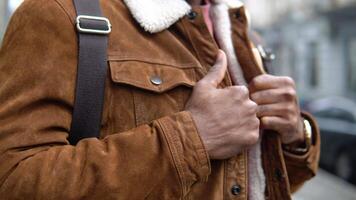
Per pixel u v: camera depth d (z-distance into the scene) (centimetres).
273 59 157
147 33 118
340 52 1891
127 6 118
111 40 112
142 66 112
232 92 111
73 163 99
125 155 101
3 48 112
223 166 116
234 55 130
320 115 1001
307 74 2158
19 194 96
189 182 102
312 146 142
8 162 99
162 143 102
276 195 128
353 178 812
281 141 132
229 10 136
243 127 109
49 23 108
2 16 533
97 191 97
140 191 99
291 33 2333
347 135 835
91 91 107
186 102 114
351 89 1848
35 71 104
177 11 120
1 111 102
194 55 122
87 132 107
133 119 110
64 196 96
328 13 1892
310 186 743
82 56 107
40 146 101
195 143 104
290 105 128
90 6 112
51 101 104
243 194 118
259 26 2688
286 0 2406
